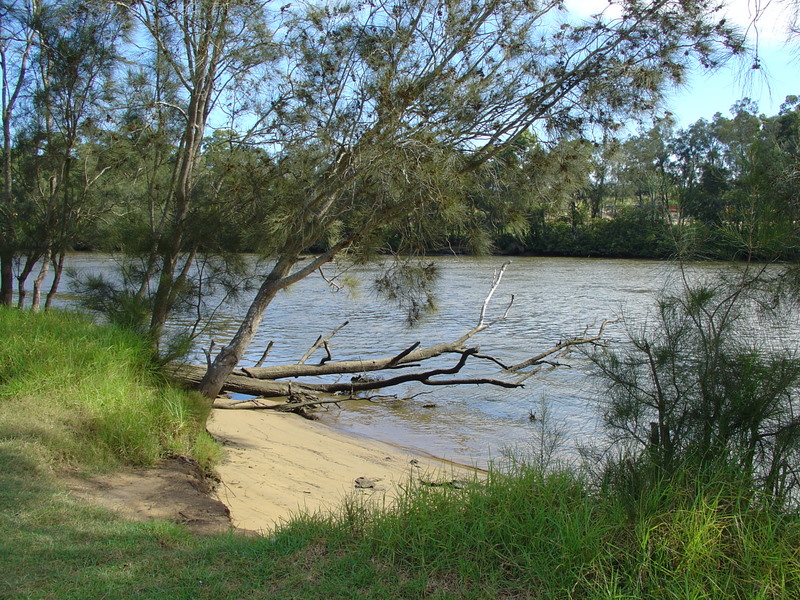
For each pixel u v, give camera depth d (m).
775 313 4.37
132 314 8.94
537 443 8.62
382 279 8.70
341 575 3.75
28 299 19.88
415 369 14.45
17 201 11.24
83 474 5.84
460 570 3.64
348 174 7.97
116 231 9.98
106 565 4.00
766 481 3.96
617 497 4.05
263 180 8.98
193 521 5.23
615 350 5.29
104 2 9.16
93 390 7.08
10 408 6.52
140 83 10.09
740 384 4.18
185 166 9.15
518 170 7.87
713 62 6.90
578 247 46.34
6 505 4.78
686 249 4.64
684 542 3.43
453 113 7.72
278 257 9.18
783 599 3.11
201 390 8.73
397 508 4.55
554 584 3.42
